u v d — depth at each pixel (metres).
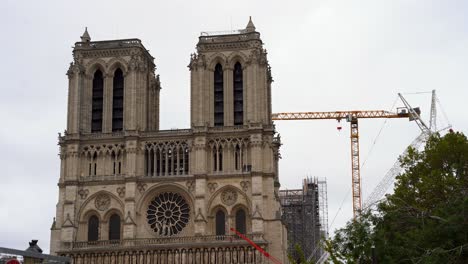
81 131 171.38
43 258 98.69
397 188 119.56
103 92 174.50
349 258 95.69
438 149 117.44
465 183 109.94
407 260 91.12
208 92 170.12
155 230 165.12
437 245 86.75
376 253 89.12
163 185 165.88
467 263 84.38
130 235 162.00
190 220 164.62
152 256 160.12
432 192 112.06
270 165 164.62
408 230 99.62
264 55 171.00
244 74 170.12
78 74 173.75
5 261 91.56
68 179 167.88
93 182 168.00
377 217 103.25
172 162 167.62
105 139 170.00
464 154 115.81
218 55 172.00
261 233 158.12
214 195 164.00
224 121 168.12
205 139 165.75
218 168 165.50
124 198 166.00
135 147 167.25
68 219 164.88
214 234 162.88
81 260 162.38
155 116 184.62
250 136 164.62
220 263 157.88
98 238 165.88
